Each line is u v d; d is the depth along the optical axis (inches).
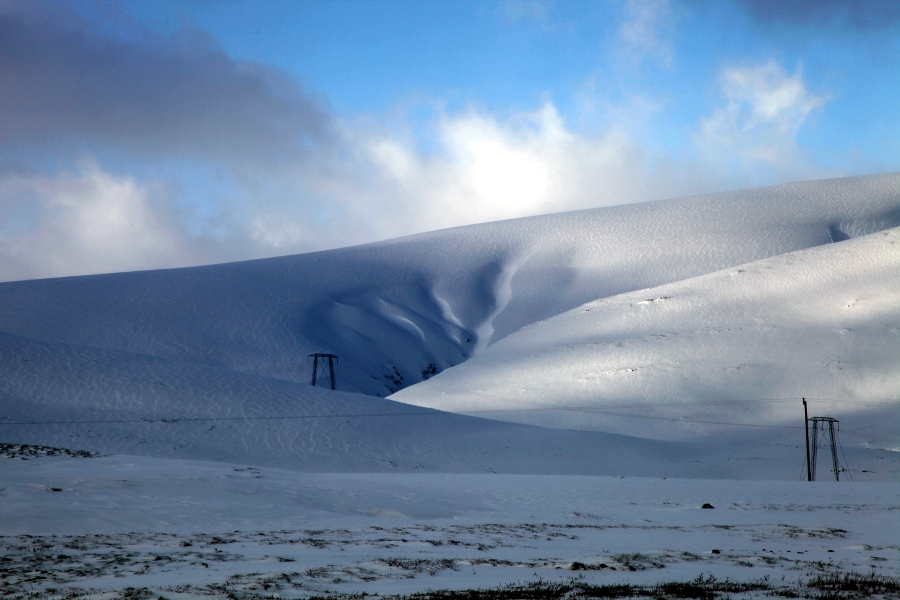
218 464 1327.5
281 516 835.4
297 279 5949.8
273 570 462.0
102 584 411.5
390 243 7101.4
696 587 419.8
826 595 402.6
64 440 1788.9
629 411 2984.7
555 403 3169.3
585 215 7155.5
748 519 899.4
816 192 6707.7
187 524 744.3
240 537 644.1
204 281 5698.8
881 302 3442.4
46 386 2134.6
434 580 442.3
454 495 1135.6
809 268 4003.4
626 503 1104.2
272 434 2020.2
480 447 2089.1
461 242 6875.0
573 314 4434.1
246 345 4776.1
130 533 667.4
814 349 3211.1
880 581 454.6
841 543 683.4
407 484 1245.1
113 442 1815.9
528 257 6446.9
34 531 658.2
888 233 4119.1
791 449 2303.2
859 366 3004.4
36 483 903.7
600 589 408.8
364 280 6077.8
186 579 427.5
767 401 2918.3
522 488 1253.7
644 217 6786.4
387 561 507.2
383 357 5004.9
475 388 3523.6
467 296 6013.8
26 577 434.6
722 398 2992.1
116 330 4771.2
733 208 6614.2
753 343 3385.8
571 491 1227.2
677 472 1959.9
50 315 4867.1
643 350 3526.1
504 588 412.2
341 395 2443.4
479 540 655.8
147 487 943.7
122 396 2140.7
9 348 2358.5
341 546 590.2
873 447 2400.3
